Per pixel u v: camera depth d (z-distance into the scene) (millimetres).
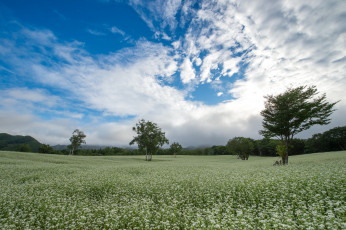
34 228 7137
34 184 14234
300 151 86750
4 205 9352
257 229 5941
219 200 9242
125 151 109125
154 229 6727
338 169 13062
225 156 89500
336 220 5602
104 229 7094
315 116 26688
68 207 8820
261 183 10781
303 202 7445
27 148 96812
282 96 28203
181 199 10055
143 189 12195
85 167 25797
